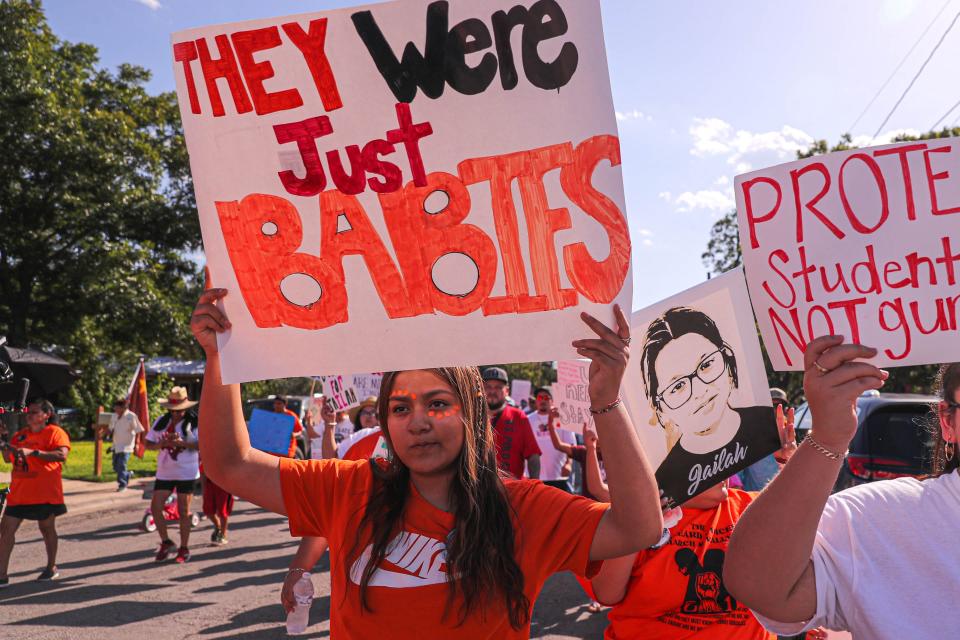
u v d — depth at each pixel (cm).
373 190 190
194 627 559
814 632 285
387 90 189
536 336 183
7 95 2208
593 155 181
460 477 183
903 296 169
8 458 726
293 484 196
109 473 1712
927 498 152
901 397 662
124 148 2450
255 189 193
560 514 185
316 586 691
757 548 146
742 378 247
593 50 181
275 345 192
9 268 2412
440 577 177
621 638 249
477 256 186
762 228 178
